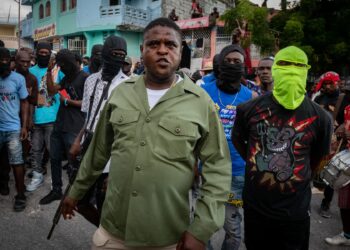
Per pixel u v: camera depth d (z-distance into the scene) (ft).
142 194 5.55
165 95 5.75
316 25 44.73
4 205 14.17
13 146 13.48
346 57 45.34
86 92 10.54
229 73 9.65
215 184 5.72
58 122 14.11
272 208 7.22
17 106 13.71
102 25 64.85
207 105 5.89
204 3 67.36
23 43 101.60
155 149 5.54
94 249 6.26
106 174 9.32
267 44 41.57
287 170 7.20
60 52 13.94
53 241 11.52
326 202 14.80
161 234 5.61
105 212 6.11
